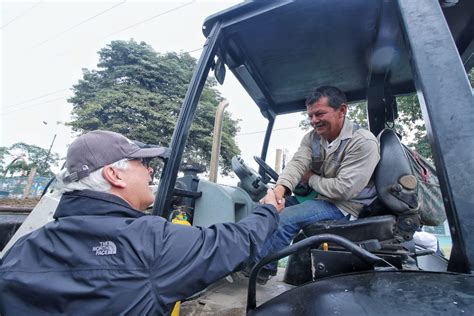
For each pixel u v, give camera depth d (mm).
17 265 878
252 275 1041
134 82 18953
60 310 814
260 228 1080
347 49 1898
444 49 894
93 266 839
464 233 757
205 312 1608
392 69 2088
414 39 939
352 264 1116
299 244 985
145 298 831
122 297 815
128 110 17266
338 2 1422
